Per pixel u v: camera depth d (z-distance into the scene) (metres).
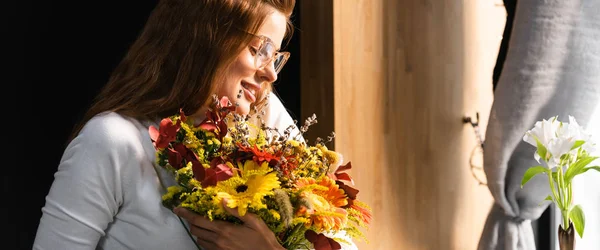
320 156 1.76
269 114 2.04
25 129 3.24
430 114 3.18
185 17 1.79
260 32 1.78
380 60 2.99
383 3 2.99
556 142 2.25
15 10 3.20
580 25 2.91
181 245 1.71
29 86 3.24
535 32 2.90
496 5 3.39
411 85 3.10
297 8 3.30
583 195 3.46
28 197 3.26
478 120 3.29
